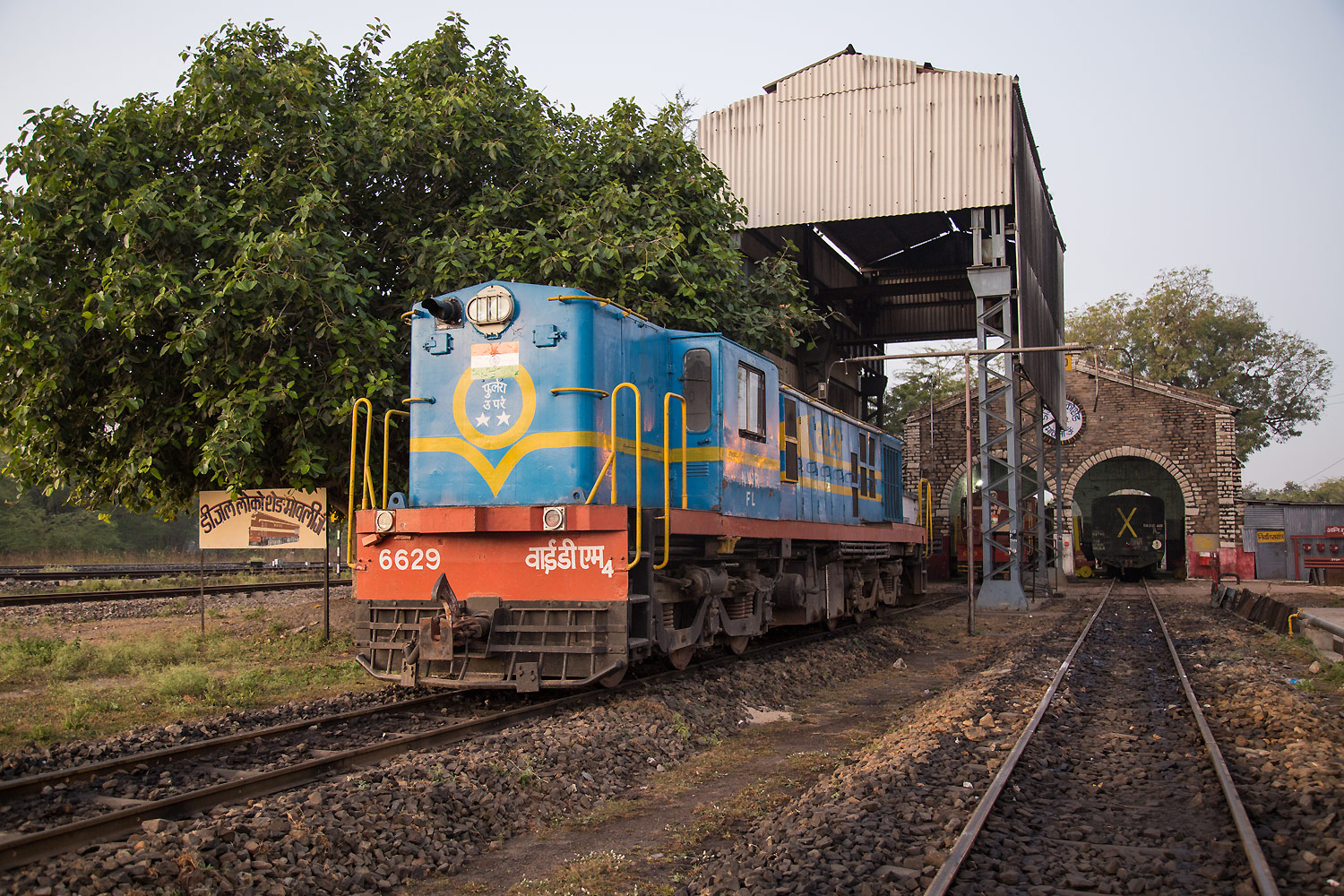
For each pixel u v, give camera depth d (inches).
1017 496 917.8
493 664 337.7
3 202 440.1
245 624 585.6
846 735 343.3
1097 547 1504.7
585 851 214.1
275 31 526.0
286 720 319.0
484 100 542.0
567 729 287.9
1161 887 181.2
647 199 565.3
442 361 371.2
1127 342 2133.4
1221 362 2043.6
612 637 324.5
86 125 455.2
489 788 238.1
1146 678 469.1
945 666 539.2
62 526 1931.6
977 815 211.8
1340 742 294.4
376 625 353.4
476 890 190.4
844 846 198.4
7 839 184.7
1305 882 180.5
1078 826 219.5
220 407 440.1
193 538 2436.0
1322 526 1381.6
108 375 473.1
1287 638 597.0
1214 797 239.0
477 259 502.0
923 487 927.7
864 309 1212.5
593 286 516.1
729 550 413.7
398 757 258.7
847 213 869.8
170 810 205.5
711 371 411.8
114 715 326.0
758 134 903.7
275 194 470.6
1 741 285.0
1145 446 1486.2
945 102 855.7
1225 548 1425.9
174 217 445.1
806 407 548.1
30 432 465.7
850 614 650.2
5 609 612.7
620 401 374.9
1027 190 944.3
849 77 882.1
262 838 190.2
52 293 445.7
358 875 186.4
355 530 363.6
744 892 178.1
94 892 162.9
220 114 480.1
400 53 575.2
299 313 457.1
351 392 456.1
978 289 884.0
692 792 264.1
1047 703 363.6
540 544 337.4
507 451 356.8
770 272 687.1
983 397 920.9
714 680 395.2
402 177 542.3
